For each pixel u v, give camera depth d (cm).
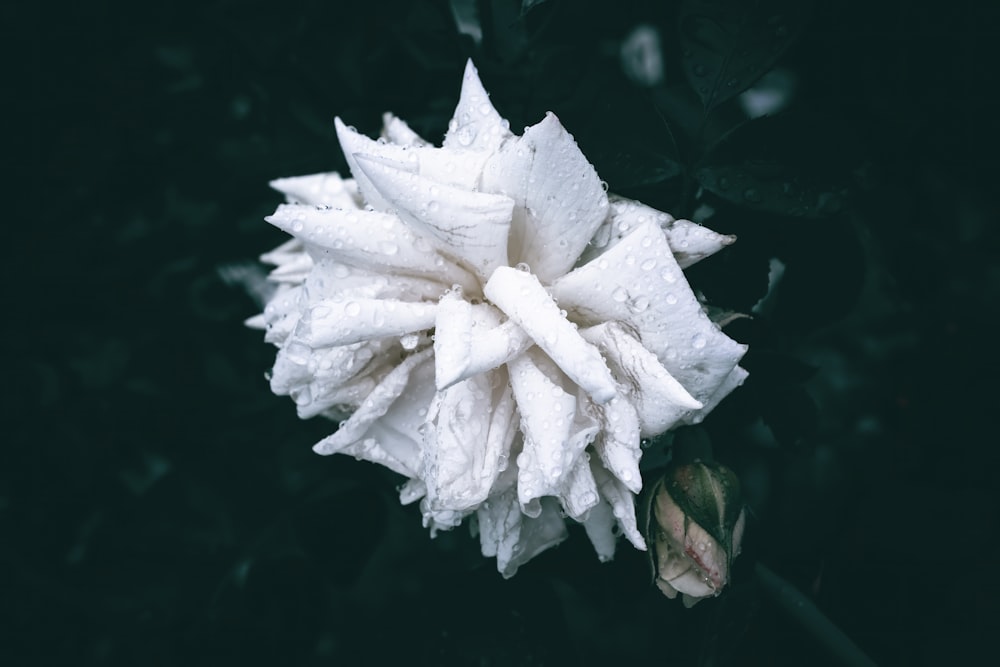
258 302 41
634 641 38
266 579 40
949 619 37
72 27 39
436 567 39
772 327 33
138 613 42
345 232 28
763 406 32
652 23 33
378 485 38
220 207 40
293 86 37
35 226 41
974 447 36
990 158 33
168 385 41
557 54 33
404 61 37
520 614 35
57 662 43
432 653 36
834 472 37
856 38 32
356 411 29
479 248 27
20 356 42
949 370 36
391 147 29
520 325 27
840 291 32
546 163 27
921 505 37
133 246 41
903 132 32
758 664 36
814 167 31
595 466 29
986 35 31
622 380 28
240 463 40
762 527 37
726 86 31
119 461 42
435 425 28
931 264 35
